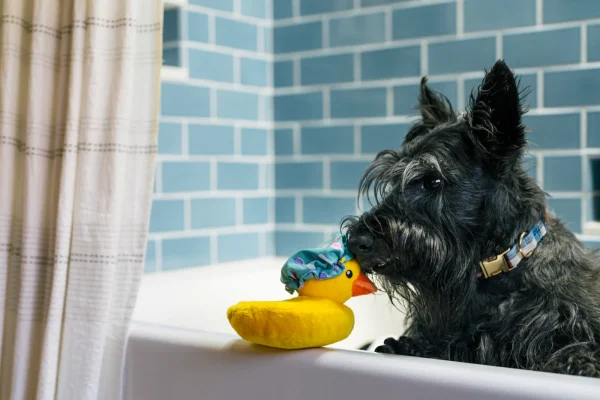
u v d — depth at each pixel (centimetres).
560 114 227
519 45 233
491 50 237
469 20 241
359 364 112
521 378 100
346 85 267
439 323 148
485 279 146
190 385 132
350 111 266
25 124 149
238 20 271
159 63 142
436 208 142
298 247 281
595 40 219
